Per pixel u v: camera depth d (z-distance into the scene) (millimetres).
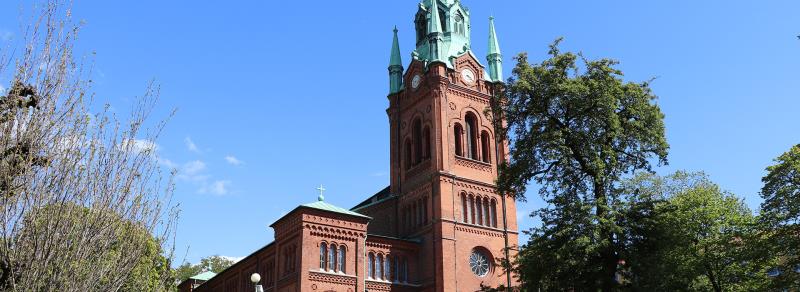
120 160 15789
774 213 41281
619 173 43125
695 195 52219
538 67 44250
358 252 62188
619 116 43281
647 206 40250
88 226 14648
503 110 46562
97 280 14719
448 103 71750
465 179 69125
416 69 75688
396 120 77250
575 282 39625
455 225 66438
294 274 59625
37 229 13867
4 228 13648
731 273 47344
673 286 39594
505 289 45406
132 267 15758
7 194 13625
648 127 42781
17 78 14297
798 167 40219
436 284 63875
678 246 42875
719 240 46625
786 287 40281
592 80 41812
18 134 14000
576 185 43031
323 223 61094
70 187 14484
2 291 13445
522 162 44750
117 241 15727
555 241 40281
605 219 38281
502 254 68438
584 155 42250
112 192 15359
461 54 75000
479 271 66938
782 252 41531
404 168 73875
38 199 14008
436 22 75188
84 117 15211
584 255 39062
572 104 42312
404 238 70312
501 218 70375
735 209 51469
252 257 71500
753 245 42031
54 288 13828
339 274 60219
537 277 40562
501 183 46750
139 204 16109
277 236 64375
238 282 75188
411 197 71125
